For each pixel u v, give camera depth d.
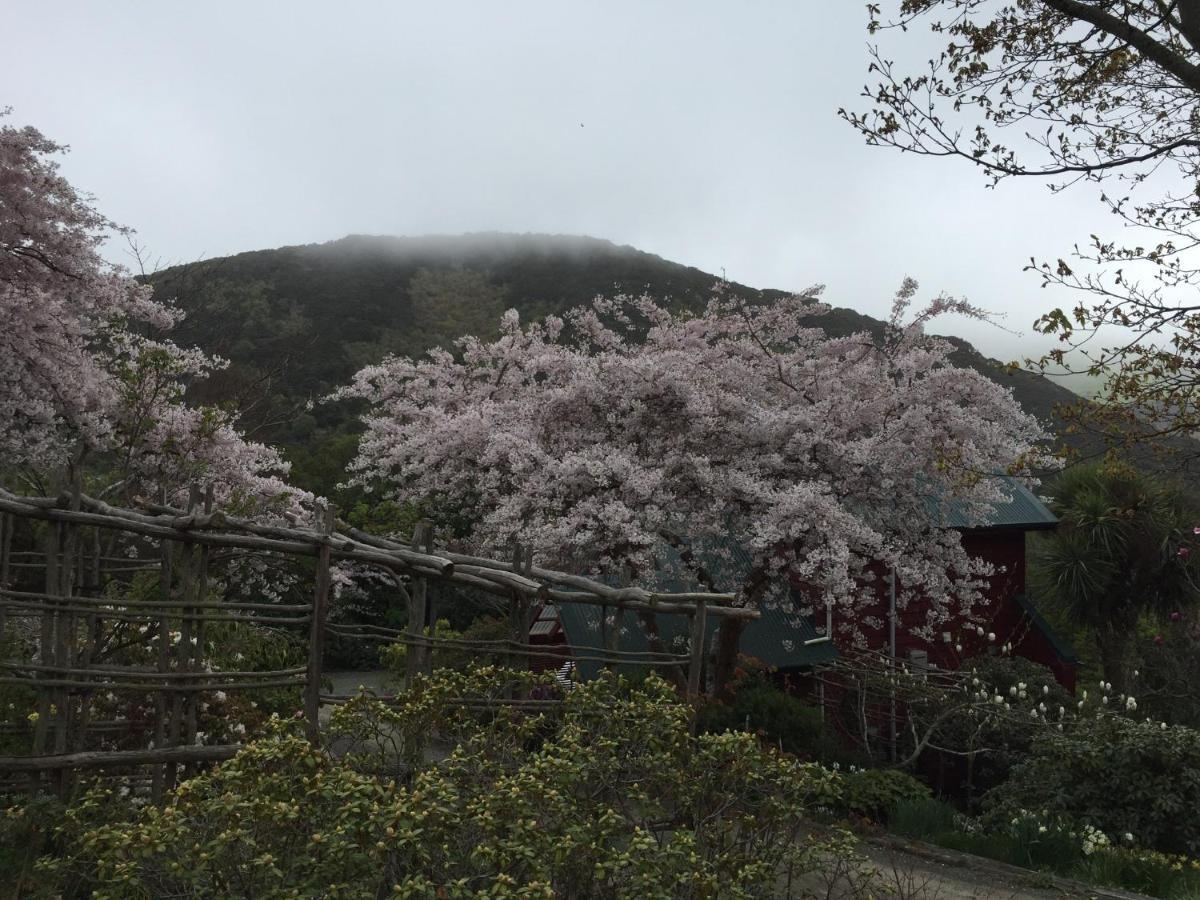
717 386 11.41
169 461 10.18
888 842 7.93
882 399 10.89
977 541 17.25
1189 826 8.60
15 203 9.14
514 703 5.65
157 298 18.52
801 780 4.43
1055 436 7.06
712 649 10.81
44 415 9.02
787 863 4.55
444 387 14.07
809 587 13.20
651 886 3.43
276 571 10.20
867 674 12.17
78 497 5.54
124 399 9.70
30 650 7.37
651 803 4.26
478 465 12.16
